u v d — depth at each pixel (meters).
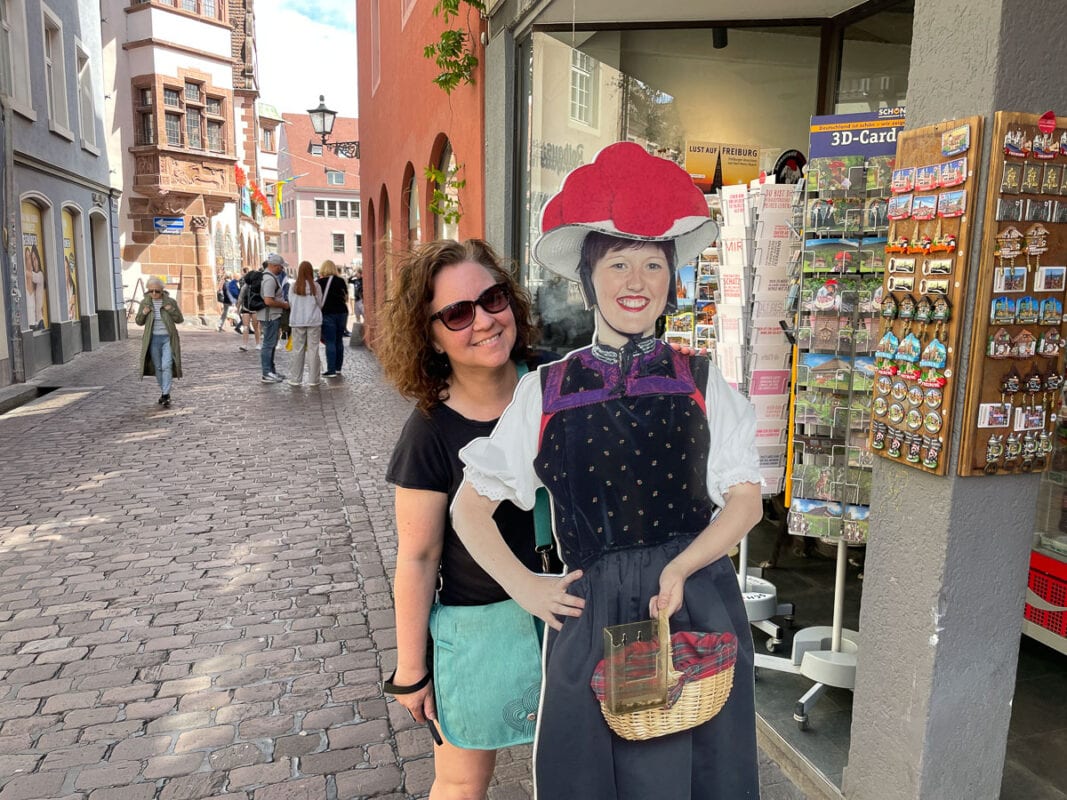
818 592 3.98
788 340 3.12
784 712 2.96
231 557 4.72
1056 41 1.85
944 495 2.01
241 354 16.55
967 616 2.07
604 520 1.53
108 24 24.89
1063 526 3.16
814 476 2.85
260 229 43.84
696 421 1.55
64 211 15.37
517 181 5.49
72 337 15.29
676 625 1.53
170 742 2.87
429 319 1.68
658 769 1.54
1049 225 1.91
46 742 2.88
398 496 1.75
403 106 10.41
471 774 1.88
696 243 1.59
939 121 2.00
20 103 12.38
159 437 8.10
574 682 1.51
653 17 4.88
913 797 2.16
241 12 35.62
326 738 2.89
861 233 2.67
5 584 4.32
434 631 1.78
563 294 4.77
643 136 5.28
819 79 5.07
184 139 26.11
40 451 7.51
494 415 1.76
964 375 1.95
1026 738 2.76
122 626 3.81
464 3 6.41
